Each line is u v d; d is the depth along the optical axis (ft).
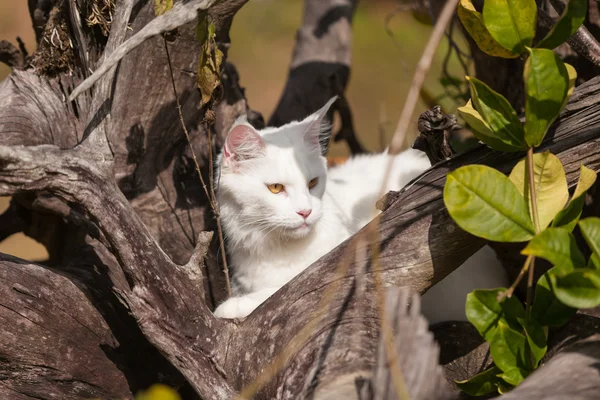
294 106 20.20
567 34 9.05
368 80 40.86
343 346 9.00
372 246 9.41
